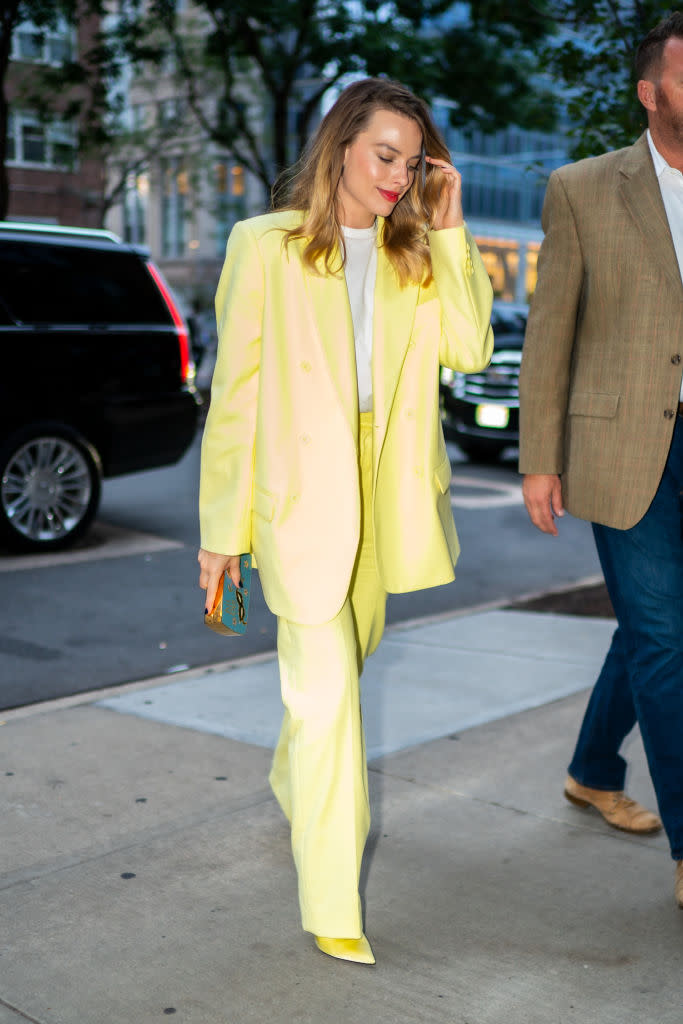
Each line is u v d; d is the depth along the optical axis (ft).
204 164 104.94
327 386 7.52
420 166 7.79
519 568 24.29
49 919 8.43
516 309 50.01
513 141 168.45
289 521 7.59
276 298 7.57
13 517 24.23
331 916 7.69
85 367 25.02
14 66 66.74
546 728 12.95
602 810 10.29
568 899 8.85
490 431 42.16
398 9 50.11
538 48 18.48
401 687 14.64
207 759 11.85
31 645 17.11
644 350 8.62
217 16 52.47
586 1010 7.31
